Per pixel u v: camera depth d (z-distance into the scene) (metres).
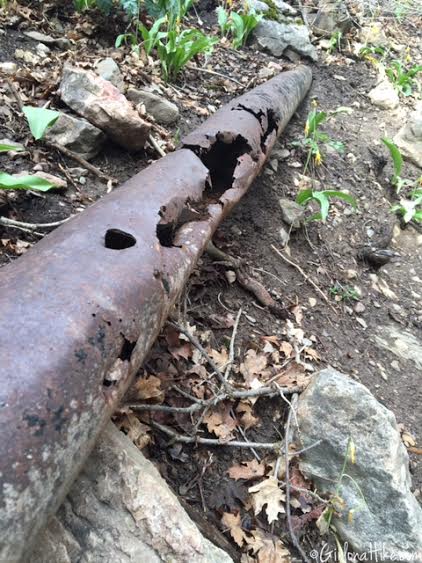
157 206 0.77
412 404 1.18
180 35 1.78
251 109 1.27
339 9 2.57
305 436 0.93
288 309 1.23
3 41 1.54
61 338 0.50
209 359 0.95
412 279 1.58
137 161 1.36
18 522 0.42
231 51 2.15
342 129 1.96
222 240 1.30
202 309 1.11
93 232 0.66
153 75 1.73
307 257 1.42
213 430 0.90
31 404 0.44
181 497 0.81
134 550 0.64
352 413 0.92
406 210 1.68
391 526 0.86
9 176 0.92
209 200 0.98
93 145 1.28
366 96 2.22
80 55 1.65
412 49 2.79
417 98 2.38
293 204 1.47
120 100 1.32
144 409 0.85
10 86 1.33
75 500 0.65
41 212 1.09
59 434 0.46
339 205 1.63
